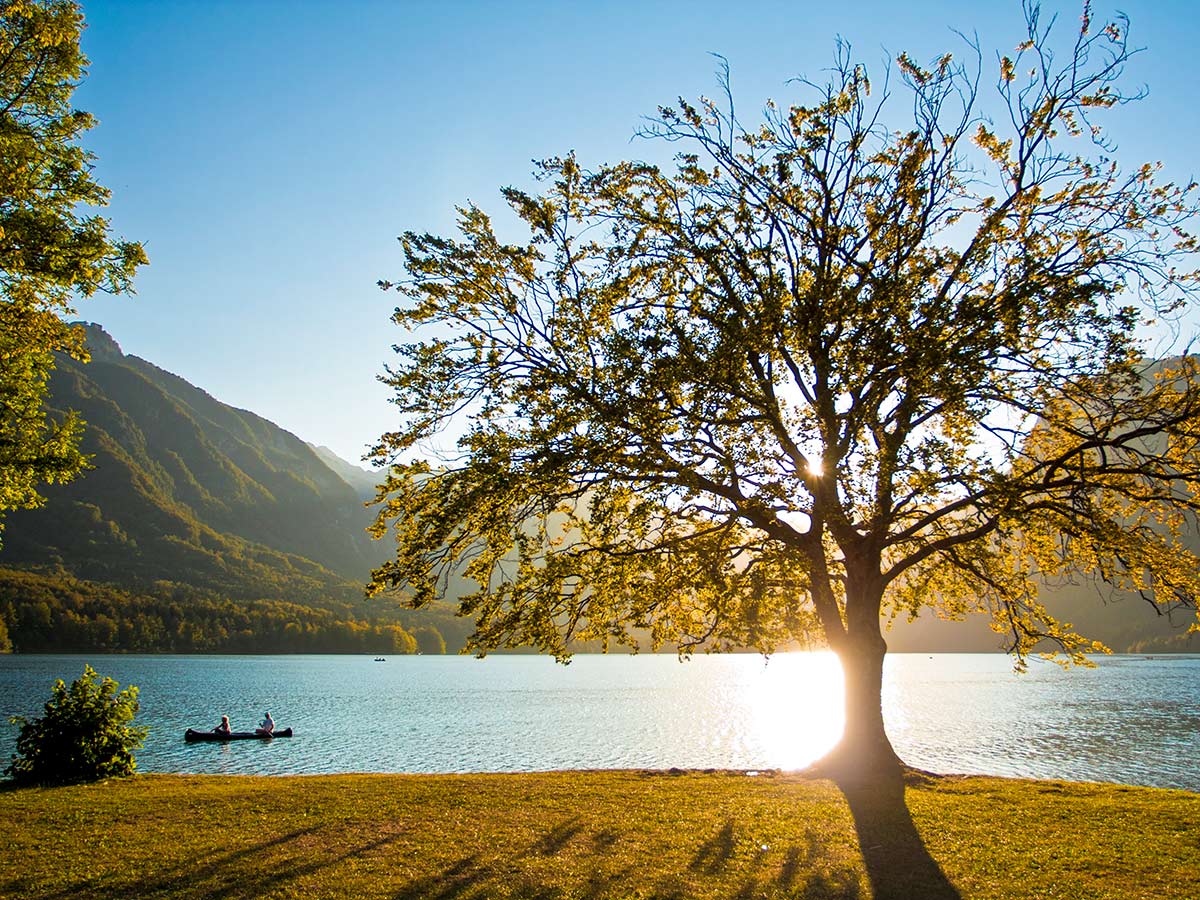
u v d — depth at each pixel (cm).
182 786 1688
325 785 1662
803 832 1197
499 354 1708
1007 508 1467
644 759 3372
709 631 1716
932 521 1703
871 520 1645
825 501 1606
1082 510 1595
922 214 1712
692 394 1506
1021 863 1039
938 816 1291
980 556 1783
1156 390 1570
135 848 1140
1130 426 1694
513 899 912
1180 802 1424
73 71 1741
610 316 1678
